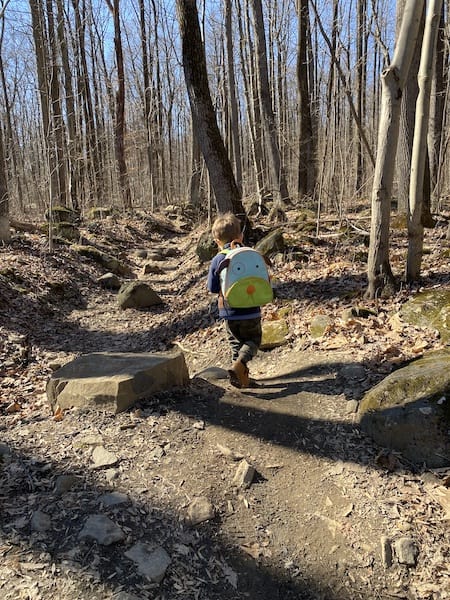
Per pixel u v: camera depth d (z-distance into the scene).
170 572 2.35
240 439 3.42
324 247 8.69
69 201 19.95
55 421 3.71
